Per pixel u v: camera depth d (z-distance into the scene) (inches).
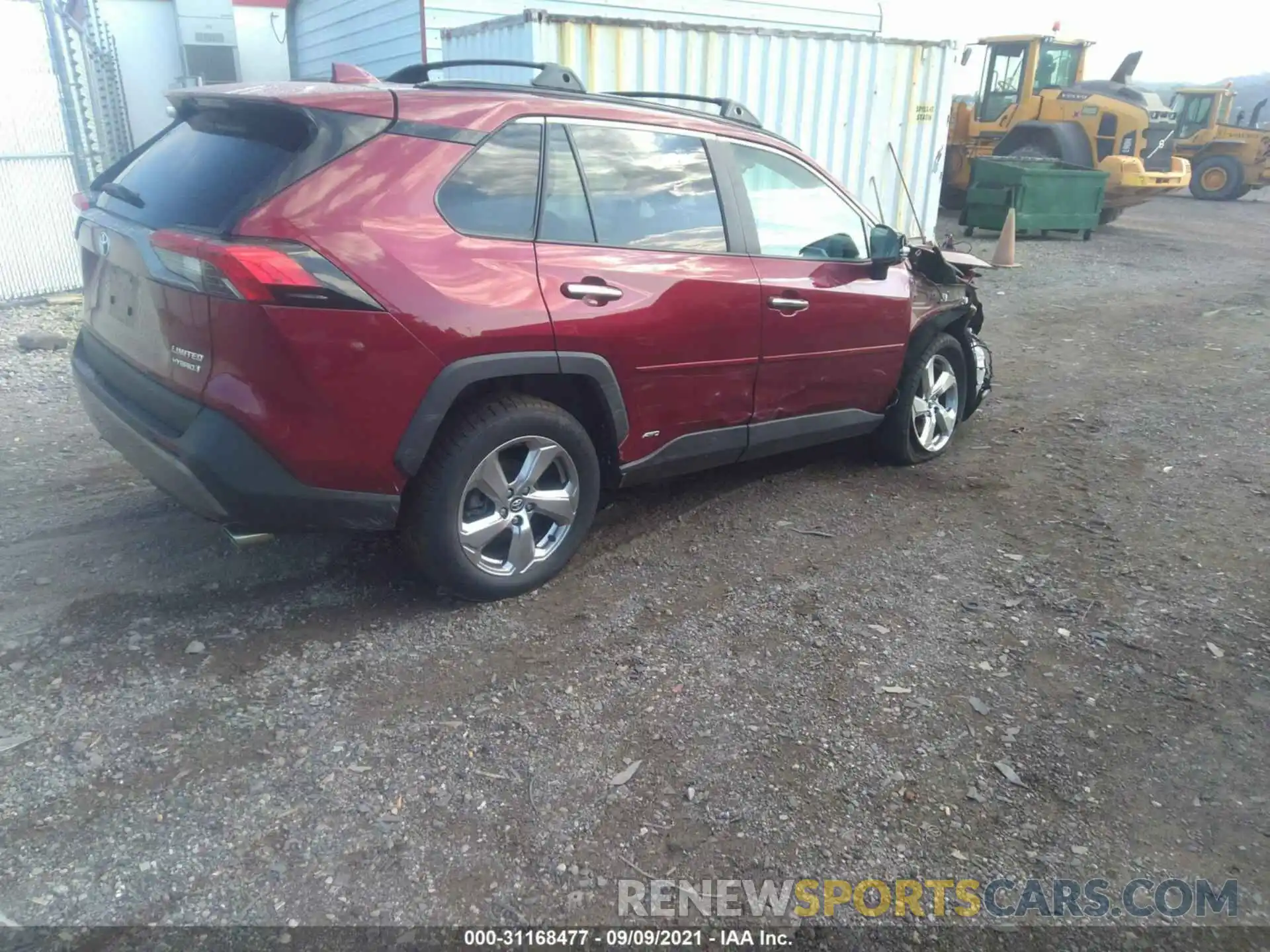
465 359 133.9
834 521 188.4
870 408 203.3
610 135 155.9
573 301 144.8
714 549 174.7
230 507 126.6
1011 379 300.8
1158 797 112.7
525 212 143.3
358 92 134.3
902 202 453.4
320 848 101.4
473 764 114.7
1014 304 423.8
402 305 127.1
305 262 120.2
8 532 170.4
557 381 152.0
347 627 143.7
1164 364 318.3
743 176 175.3
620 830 105.5
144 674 129.5
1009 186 608.1
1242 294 451.8
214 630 141.4
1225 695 132.0
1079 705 129.6
